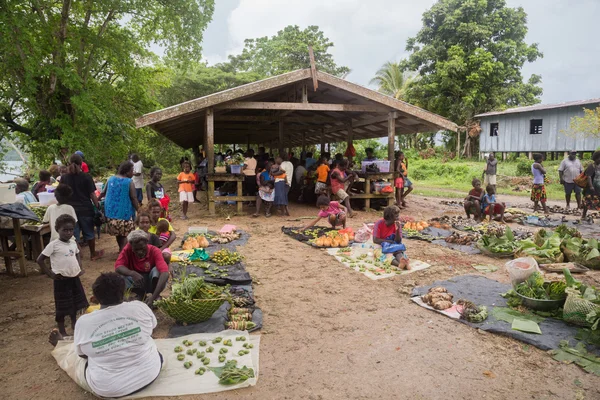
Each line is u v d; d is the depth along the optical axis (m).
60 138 17.41
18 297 5.65
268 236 9.22
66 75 15.90
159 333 4.41
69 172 6.93
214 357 3.86
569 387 3.45
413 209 13.92
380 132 17.34
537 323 4.52
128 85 19.95
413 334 4.43
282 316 4.93
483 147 31.84
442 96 34.59
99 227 9.25
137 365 3.32
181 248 7.96
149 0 17.97
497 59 34.78
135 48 19.41
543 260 6.80
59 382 3.57
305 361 3.91
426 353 4.04
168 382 3.46
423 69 36.59
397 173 13.37
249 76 33.03
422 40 36.59
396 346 4.18
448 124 12.53
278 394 3.38
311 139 25.89
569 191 12.80
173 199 16.55
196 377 3.54
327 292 5.72
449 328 4.56
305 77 11.35
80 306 4.49
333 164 14.47
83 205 7.05
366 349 4.13
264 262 7.14
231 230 9.33
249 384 3.47
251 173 12.84
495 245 7.48
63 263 4.26
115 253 7.89
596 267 6.56
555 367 3.74
